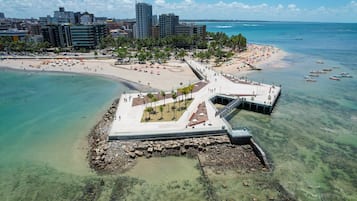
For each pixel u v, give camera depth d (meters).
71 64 184.38
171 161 61.03
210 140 67.69
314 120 86.00
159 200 48.41
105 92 119.12
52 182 53.91
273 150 66.31
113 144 65.19
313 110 95.00
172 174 56.22
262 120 86.19
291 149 67.00
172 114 81.81
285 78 143.00
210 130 70.06
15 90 124.69
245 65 177.38
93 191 51.06
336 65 177.75
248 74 153.25
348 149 67.25
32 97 113.19
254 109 94.62
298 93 115.56
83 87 128.75
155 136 67.88
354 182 54.03
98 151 63.12
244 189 51.50
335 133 76.44
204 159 61.72
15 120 86.88
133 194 50.03
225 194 50.00
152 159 61.56
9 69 172.75
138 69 164.75
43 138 73.38
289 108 97.06
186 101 94.94
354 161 61.75
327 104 101.12
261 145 68.81
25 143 70.44
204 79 129.12
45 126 81.62
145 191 50.84
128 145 65.00
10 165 60.12
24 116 90.56
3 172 57.50
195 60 195.50
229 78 131.00
